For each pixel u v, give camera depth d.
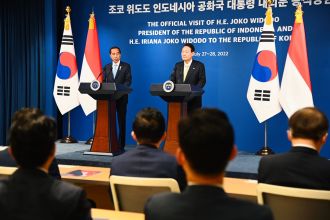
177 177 2.09
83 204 1.23
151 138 2.15
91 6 6.42
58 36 6.50
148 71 6.25
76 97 6.02
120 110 5.35
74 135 6.59
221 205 1.03
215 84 5.95
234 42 5.83
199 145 1.02
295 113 1.93
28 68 6.47
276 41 5.62
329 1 5.38
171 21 6.09
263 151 5.10
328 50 5.43
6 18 6.50
